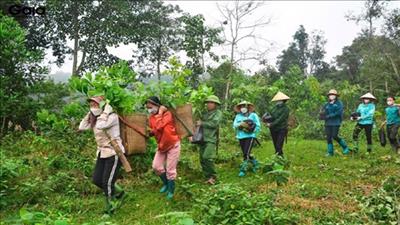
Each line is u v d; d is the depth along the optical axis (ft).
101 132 20.33
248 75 69.21
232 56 80.74
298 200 21.83
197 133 25.21
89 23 85.81
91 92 21.57
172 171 22.48
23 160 27.96
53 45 90.22
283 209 20.49
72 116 29.01
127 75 28.68
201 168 28.45
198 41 80.38
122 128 21.62
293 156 34.17
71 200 22.56
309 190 23.72
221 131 43.42
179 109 23.07
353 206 21.02
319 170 29.09
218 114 25.54
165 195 23.31
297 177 27.04
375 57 95.45
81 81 24.79
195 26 80.64
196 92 27.25
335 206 20.99
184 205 21.57
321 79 159.53
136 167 27.02
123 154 20.67
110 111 20.33
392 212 19.22
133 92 25.90
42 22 85.61
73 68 87.25
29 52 40.96
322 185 24.84
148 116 23.47
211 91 27.71
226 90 69.10
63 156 27.99
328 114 34.14
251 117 28.19
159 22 95.35
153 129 22.39
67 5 84.12
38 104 42.11
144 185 25.21
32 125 40.52
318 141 45.70
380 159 31.96
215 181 25.72
